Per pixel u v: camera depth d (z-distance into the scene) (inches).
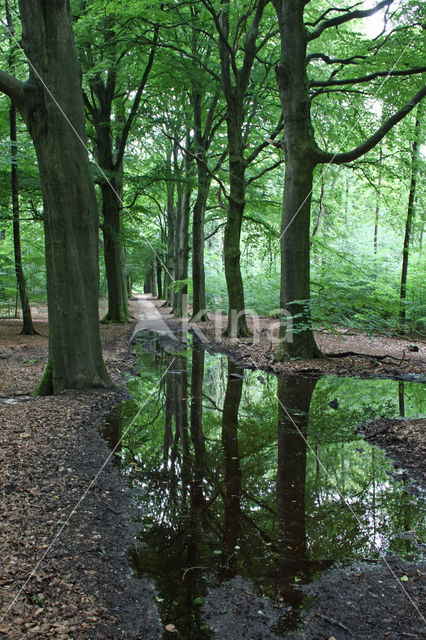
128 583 117.5
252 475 189.2
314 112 580.7
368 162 546.0
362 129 546.0
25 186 572.7
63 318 301.0
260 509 159.8
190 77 581.3
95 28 526.3
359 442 230.7
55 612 102.6
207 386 359.6
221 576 122.3
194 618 105.8
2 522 134.9
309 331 442.3
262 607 110.1
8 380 324.8
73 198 293.1
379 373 392.8
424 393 329.4
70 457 191.6
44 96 278.1
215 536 142.5
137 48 568.1
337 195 706.2
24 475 167.3
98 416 260.7
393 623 105.0
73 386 305.7
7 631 94.1
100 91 707.4
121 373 384.5
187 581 119.6
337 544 138.4
